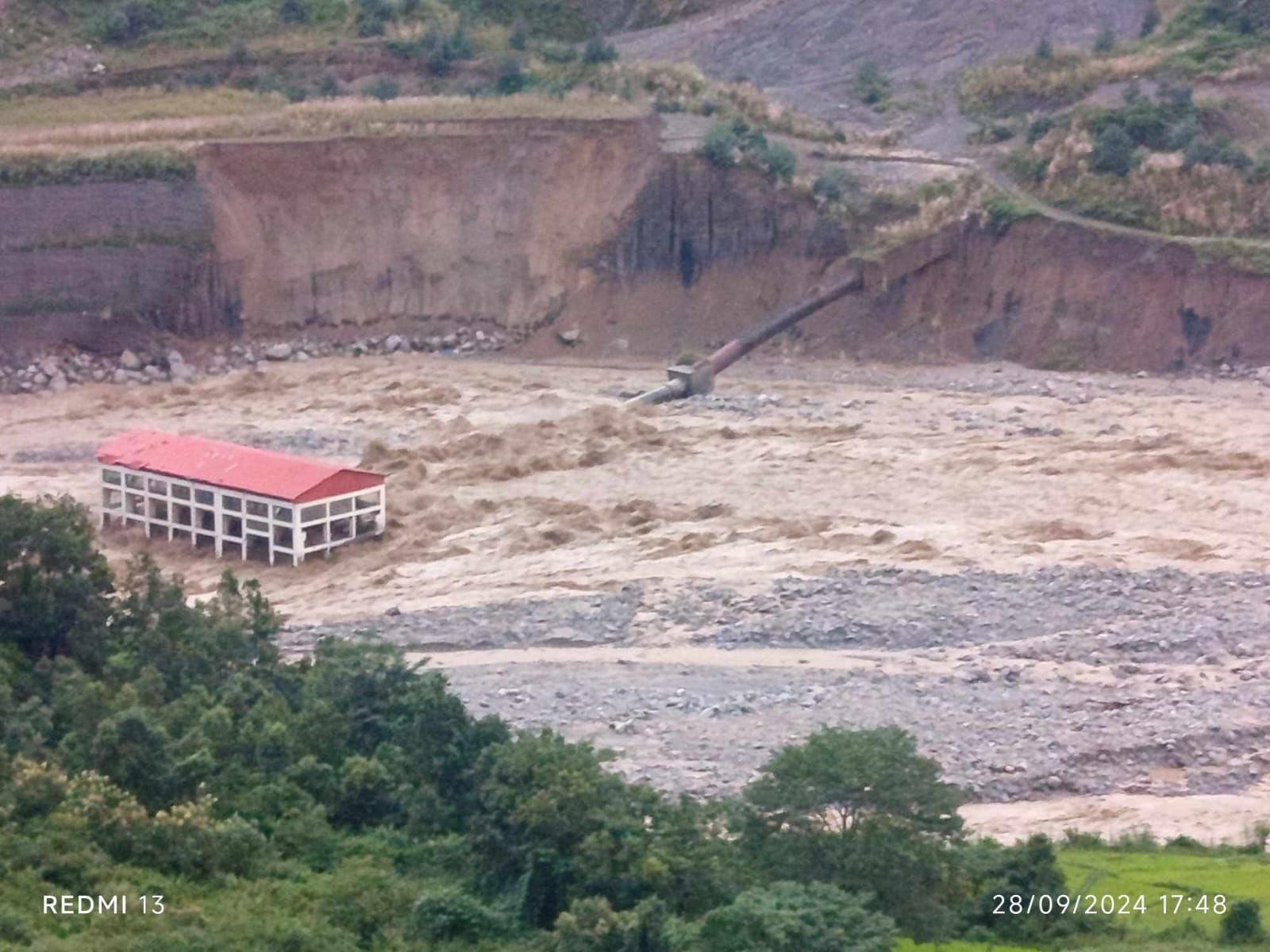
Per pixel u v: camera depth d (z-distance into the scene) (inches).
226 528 2541.8
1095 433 2984.7
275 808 1417.3
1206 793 1702.8
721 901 1216.8
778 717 1815.9
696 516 2544.3
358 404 3255.4
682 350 3663.9
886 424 3046.3
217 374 3563.0
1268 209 3599.9
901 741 1293.1
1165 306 3472.0
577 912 1168.2
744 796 1309.1
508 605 2181.3
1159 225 3582.7
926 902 1237.7
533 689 1898.4
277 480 2497.5
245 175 3688.5
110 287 3572.8
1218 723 1797.5
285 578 2426.2
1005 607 2102.6
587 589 2245.3
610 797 1294.3
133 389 3447.3
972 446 2886.3
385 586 2346.2
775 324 3491.6
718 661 1996.8
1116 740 1765.5
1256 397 3260.3
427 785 1430.9
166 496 2578.7
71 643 1665.8
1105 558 2262.6
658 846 1246.3
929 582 2177.7
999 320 3577.8
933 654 2006.6
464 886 1296.8
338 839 1387.8
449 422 3073.3
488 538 2503.7
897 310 3619.6
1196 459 2755.9
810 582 2196.1
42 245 3543.3
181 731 1492.4
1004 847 1406.3
